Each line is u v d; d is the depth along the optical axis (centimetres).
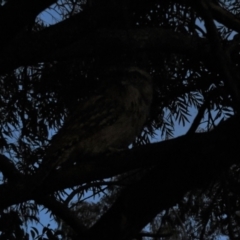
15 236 685
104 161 623
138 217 636
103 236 641
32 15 582
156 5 776
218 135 598
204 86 777
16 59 619
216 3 671
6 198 595
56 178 618
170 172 621
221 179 641
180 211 767
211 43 572
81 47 679
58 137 768
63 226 876
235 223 748
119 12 621
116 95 816
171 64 860
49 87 865
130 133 818
